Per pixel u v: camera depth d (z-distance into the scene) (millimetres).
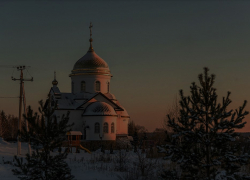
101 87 65812
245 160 16703
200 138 17156
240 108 17125
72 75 66000
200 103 17562
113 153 48438
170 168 26328
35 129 20547
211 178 16641
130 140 64188
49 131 20500
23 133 20766
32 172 20234
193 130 17516
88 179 25719
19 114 41969
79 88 65562
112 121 60750
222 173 19578
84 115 61031
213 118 17047
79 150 49812
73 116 61969
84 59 66250
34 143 20625
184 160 17219
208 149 17250
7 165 30078
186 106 17656
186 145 17344
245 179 16438
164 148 17594
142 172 26344
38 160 20359
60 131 20859
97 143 58875
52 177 20078
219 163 16719
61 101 62406
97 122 60094
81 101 63312
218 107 17250
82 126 61906
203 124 17547
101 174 27531
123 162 32688
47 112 21234
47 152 20578
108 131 60188
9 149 48219
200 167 17219
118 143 60219
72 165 32188
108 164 33000
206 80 17625
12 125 94500
